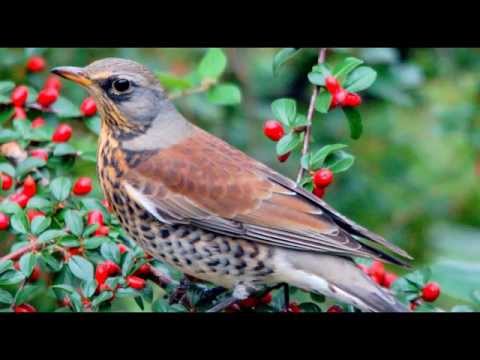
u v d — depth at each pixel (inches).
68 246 353.4
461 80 564.7
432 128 574.2
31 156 391.9
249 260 370.6
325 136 560.4
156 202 374.3
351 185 554.6
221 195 374.0
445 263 462.6
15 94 405.7
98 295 351.9
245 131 551.5
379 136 570.3
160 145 384.5
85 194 389.1
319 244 361.7
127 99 382.3
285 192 374.3
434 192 572.1
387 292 351.9
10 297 348.8
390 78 532.4
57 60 518.9
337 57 542.0
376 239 362.6
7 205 361.7
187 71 546.0
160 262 390.0
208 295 379.9
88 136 464.4
